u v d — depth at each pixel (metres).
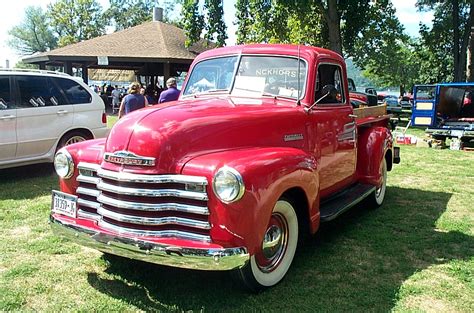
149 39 23.48
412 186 7.66
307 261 4.26
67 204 3.66
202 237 3.06
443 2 28.72
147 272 3.96
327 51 4.88
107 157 3.35
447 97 13.52
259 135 3.69
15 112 7.14
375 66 35.75
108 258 4.28
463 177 8.41
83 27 54.22
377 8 24.28
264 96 4.44
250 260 3.31
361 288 3.70
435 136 12.94
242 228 3.05
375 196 6.02
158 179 3.10
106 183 3.32
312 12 21.95
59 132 7.68
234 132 3.51
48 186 7.11
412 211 6.08
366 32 27.36
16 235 4.89
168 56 21.47
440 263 4.26
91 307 3.32
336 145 4.86
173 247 2.98
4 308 3.29
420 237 4.99
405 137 13.43
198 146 3.28
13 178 7.67
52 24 55.84
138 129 3.27
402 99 36.31
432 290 3.68
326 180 4.70
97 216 3.49
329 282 3.80
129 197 3.18
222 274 3.90
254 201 3.08
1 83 7.08
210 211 3.05
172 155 3.16
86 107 8.09
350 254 4.46
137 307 3.34
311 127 4.33
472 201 6.63
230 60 4.74
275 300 3.45
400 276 3.95
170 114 3.43
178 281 3.77
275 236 3.58
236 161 3.14
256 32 22.30
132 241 3.08
